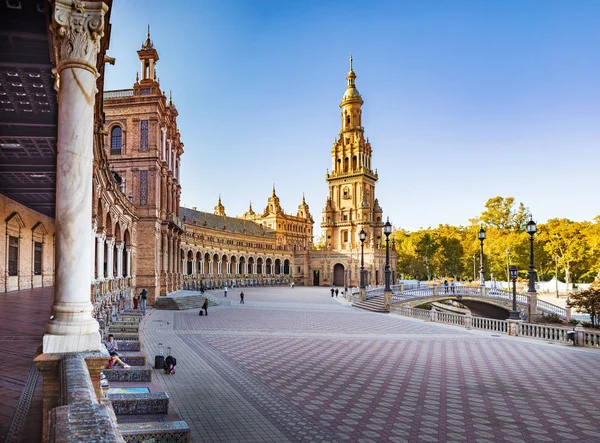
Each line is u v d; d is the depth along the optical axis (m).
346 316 39.88
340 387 14.77
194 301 49.50
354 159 124.94
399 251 126.38
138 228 46.88
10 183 26.19
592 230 88.94
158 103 47.75
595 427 11.05
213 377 15.96
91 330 7.20
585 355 20.80
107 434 3.38
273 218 135.75
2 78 13.24
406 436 10.36
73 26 7.51
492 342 24.77
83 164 7.39
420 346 23.36
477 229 131.88
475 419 11.59
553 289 86.19
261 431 10.56
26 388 8.54
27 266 33.41
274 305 52.50
